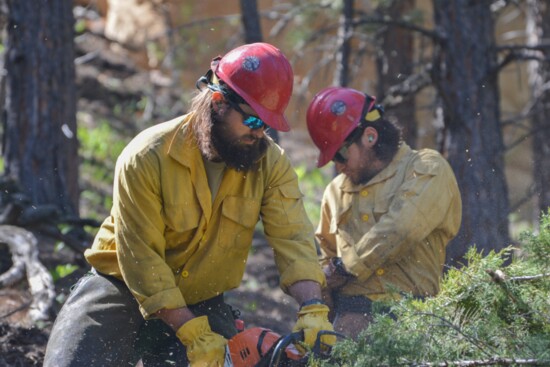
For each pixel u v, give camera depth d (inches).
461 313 209.5
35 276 362.9
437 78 497.7
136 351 247.3
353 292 285.3
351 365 195.2
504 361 181.5
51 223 426.9
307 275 226.4
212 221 228.8
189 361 220.2
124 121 843.4
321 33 591.2
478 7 503.8
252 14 511.2
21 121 501.4
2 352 305.3
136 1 978.1
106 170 707.4
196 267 232.1
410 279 280.4
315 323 215.3
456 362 184.4
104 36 933.2
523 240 214.7
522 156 916.6
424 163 284.5
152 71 957.8
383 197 286.0
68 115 511.8
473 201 482.0
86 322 232.7
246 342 211.6
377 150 288.2
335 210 297.0
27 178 494.3
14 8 506.9
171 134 221.5
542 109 626.8
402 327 197.5
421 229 276.5
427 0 1025.5
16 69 506.3
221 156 217.8
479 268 214.8
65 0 515.2
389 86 629.3
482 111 498.3
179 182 220.7
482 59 502.0
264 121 213.8
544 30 673.6
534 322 199.6
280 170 232.1
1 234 390.3
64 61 512.1
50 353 229.8
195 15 934.4
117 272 234.5
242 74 215.9
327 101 292.2
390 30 621.0
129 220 219.3
